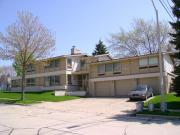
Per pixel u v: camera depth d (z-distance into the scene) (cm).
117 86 4084
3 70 8669
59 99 3556
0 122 1769
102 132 1398
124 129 1488
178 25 2631
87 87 4722
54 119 1909
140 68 3841
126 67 3994
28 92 4891
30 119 1909
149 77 3750
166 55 3766
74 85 4875
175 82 2600
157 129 1491
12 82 6034
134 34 5847
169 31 5447
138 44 5800
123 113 2288
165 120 1867
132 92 3247
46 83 5138
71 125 1630
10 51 3556
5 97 3953
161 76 2191
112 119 1912
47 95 4088
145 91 3216
